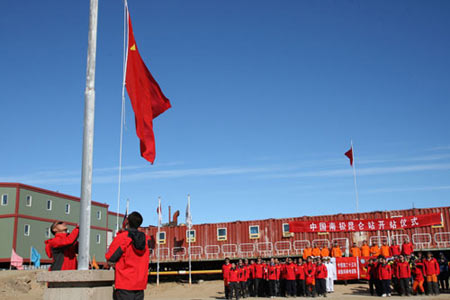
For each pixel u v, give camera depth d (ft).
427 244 103.96
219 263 131.64
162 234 130.00
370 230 107.55
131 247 18.97
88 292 22.35
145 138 35.78
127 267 18.85
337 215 112.88
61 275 22.44
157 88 37.52
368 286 93.61
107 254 18.58
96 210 179.63
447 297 72.90
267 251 118.52
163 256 127.65
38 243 150.10
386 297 76.54
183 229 128.67
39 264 146.00
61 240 24.45
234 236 123.24
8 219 142.41
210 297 95.30
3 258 139.44
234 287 85.30
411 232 106.22
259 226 121.49
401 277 78.28
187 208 121.60
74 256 25.90
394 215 108.99
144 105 36.14
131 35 35.55
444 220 104.12
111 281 24.14
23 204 146.41
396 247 93.35
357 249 98.78
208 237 125.59
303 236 115.65
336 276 93.15
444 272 85.40
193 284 121.39
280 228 119.14
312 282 82.38
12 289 94.53
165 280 133.49
